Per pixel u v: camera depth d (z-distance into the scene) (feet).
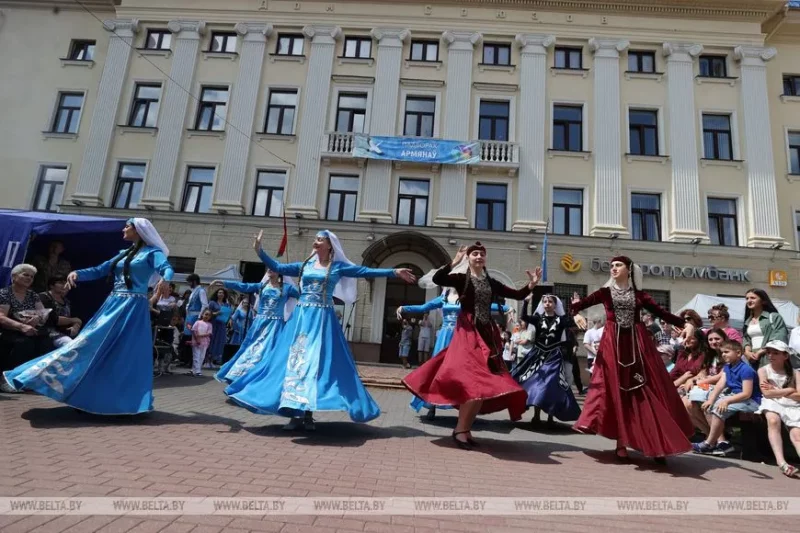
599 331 29.89
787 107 57.67
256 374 16.11
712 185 54.90
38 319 20.34
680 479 13.03
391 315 55.01
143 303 16.40
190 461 11.11
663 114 56.65
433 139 55.93
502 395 13.44
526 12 59.21
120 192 57.98
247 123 58.13
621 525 9.07
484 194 56.29
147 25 61.67
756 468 15.78
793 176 55.72
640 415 14.15
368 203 55.47
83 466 10.11
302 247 54.80
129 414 15.64
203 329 32.48
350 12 60.34
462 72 58.23
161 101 59.36
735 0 56.59
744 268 52.06
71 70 62.28
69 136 60.18
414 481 10.83
